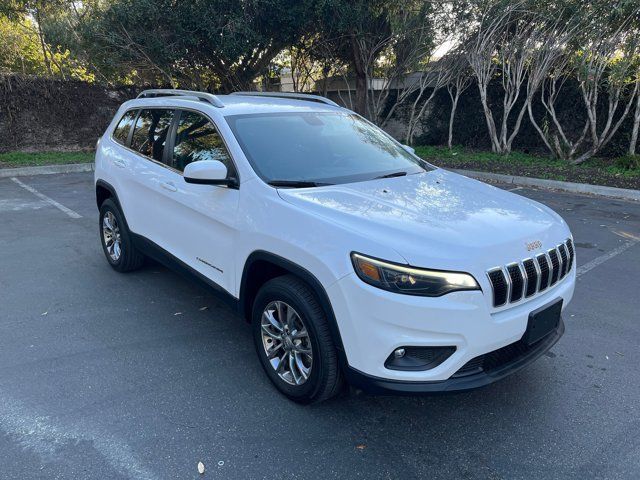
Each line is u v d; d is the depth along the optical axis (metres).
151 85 16.70
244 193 3.35
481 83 13.38
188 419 3.01
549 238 3.02
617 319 4.38
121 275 5.28
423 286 2.51
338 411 3.11
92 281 5.11
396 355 2.60
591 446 2.83
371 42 15.13
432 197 3.32
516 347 2.85
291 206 3.03
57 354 3.71
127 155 4.83
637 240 6.64
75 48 15.73
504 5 12.00
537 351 2.96
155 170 4.32
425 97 16.42
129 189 4.72
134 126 4.93
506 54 12.81
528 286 2.80
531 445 2.83
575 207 8.56
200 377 3.45
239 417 3.04
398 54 15.04
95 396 3.21
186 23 13.57
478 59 13.00
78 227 7.13
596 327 4.23
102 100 15.66
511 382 3.44
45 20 15.47
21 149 14.56
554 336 3.12
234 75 16.08
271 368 3.27
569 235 3.28
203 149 3.86
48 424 2.94
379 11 14.20
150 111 4.74
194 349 3.82
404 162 4.14
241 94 4.89
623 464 2.69
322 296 2.75
